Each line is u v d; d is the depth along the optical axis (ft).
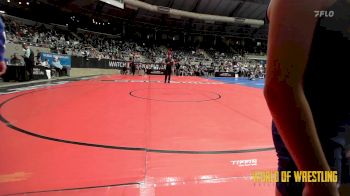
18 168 8.36
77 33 105.50
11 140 11.28
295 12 1.87
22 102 20.94
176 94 31.07
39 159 9.20
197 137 12.73
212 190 7.18
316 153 1.86
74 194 6.79
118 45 111.04
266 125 15.80
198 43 156.97
